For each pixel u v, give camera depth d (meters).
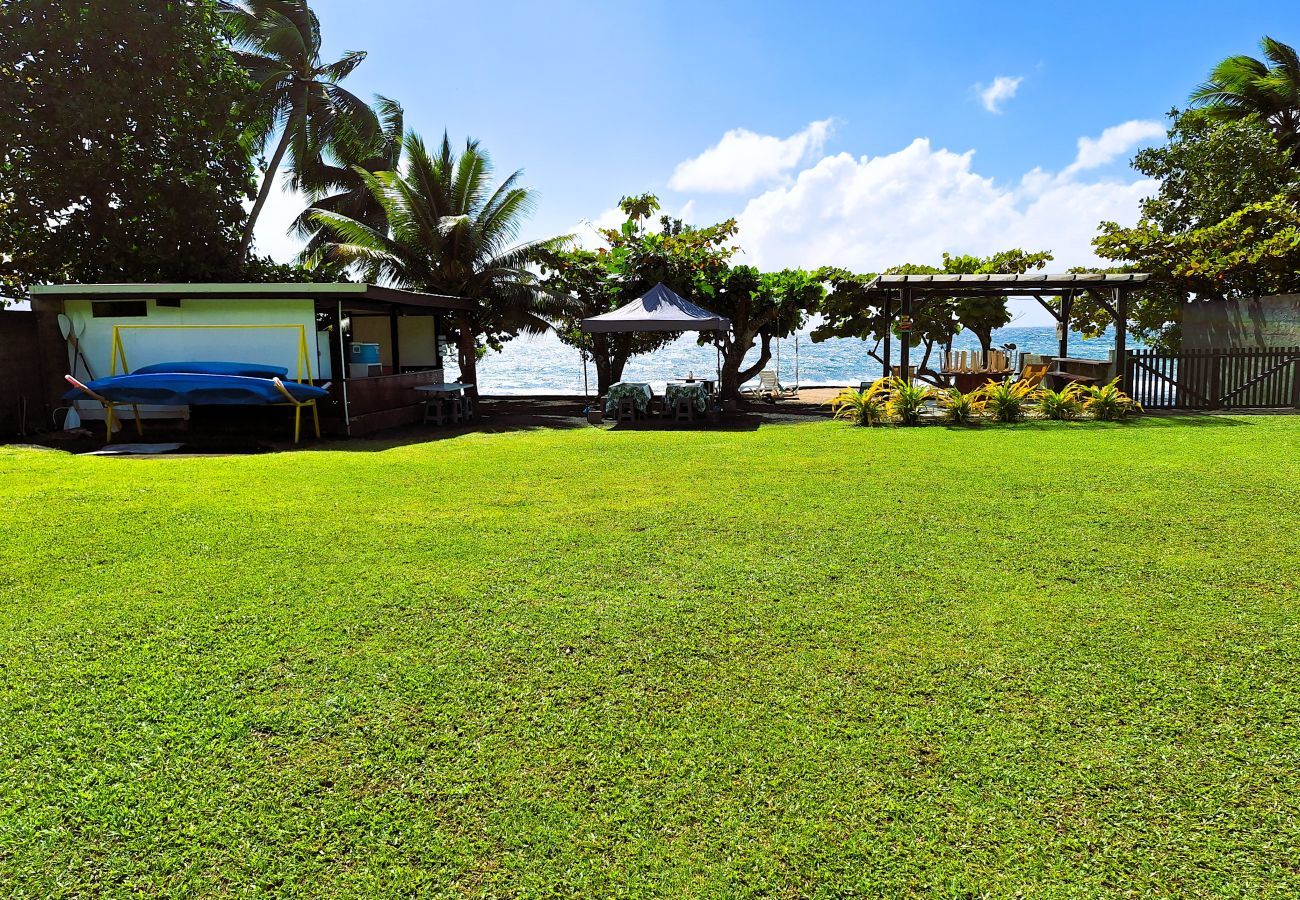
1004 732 2.95
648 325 14.80
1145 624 3.91
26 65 16.28
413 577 4.73
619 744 2.89
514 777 2.70
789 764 2.76
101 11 16.09
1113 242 17.09
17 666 3.52
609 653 3.65
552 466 8.88
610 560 5.07
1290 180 18.84
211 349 13.33
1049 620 3.98
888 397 14.08
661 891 2.19
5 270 18.06
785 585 4.55
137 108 16.95
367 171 24.36
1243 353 14.68
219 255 19.61
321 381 13.37
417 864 2.29
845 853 2.32
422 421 15.91
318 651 3.68
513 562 5.03
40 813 2.50
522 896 2.17
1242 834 2.37
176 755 2.83
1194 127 20.84
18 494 7.14
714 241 21.16
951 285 15.27
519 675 3.44
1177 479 7.37
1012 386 13.80
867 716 3.07
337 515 6.36
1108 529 5.65
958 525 5.84
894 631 3.87
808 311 19.95
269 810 2.53
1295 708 3.08
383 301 14.63
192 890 2.19
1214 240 16.27
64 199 17.23
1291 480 7.19
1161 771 2.69
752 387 24.80
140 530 5.83
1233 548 5.13
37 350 12.97
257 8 23.20
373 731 2.99
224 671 3.48
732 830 2.43
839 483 7.56
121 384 11.43
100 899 2.15
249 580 4.68
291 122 22.95
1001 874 2.23
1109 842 2.35
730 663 3.54
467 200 23.20
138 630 3.93
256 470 8.67
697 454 9.71
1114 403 13.03
